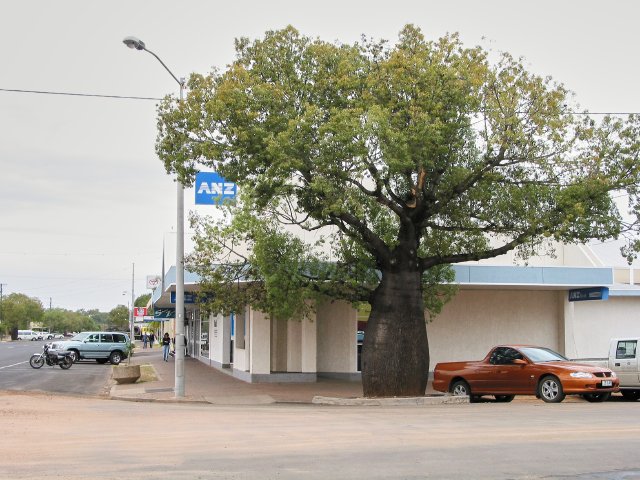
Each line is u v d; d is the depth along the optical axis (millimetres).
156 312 47312
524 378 18688
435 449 10000
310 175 17594
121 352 41125
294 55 18391
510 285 26594
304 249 21219
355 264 20625
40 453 9883
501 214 19406
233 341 30422
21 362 41531
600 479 7980
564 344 29250
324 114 17672
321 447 10281
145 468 8672
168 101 18469
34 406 17844
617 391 18797
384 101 17609
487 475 8164
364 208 19750
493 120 17594
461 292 29141
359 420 14039
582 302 30969
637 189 18266
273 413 16016
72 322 174500
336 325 27344
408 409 16797
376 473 8297
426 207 18938
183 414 15867
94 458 9430
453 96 17188
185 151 18125
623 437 11086
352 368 26812
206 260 21516
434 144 17203
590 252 30500
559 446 10195
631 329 31344
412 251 19312
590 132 18031
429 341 28688
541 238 18984
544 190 18594
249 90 17391
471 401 19875
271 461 9133
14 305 122625
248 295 21609
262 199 17984
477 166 18453
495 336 29203
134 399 20922
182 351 21234
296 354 26516
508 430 12047
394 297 19188
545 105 17516
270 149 16156
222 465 8867
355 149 16234
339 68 17750
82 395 22609
